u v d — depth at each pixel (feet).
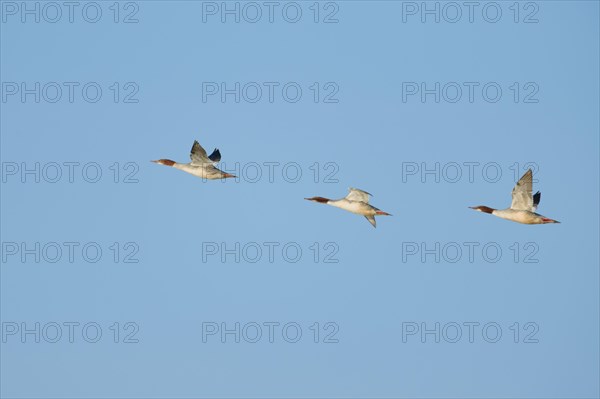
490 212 163.02
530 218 161.17
